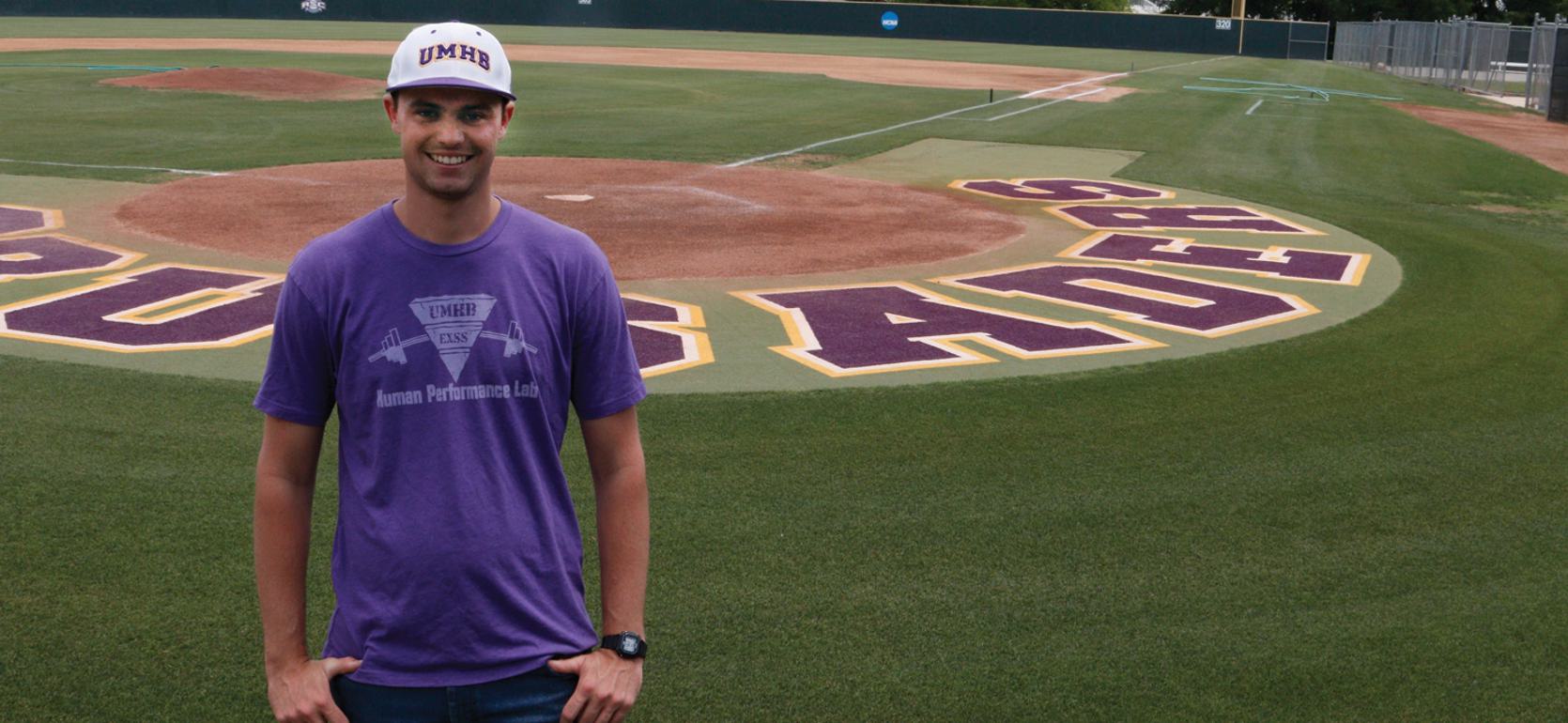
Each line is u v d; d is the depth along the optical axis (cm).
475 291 251
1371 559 545
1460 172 1973
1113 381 807
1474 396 795
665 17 6234
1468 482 643
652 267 1144
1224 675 445
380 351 248
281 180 1591
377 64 3603
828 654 453
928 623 478
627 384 270
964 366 834
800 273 1134
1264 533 570
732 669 441
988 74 4003
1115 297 1066
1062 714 418
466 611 252
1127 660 454
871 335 913
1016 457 659
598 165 1791
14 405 695
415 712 254
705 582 505
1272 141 2331
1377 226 1462
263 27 5431
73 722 396
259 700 412
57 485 580
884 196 1603
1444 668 454
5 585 484
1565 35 2931
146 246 1180
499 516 253
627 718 408
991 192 1659
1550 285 1152
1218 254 1277
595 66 3816
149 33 4881
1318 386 809
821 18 6228
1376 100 3391
